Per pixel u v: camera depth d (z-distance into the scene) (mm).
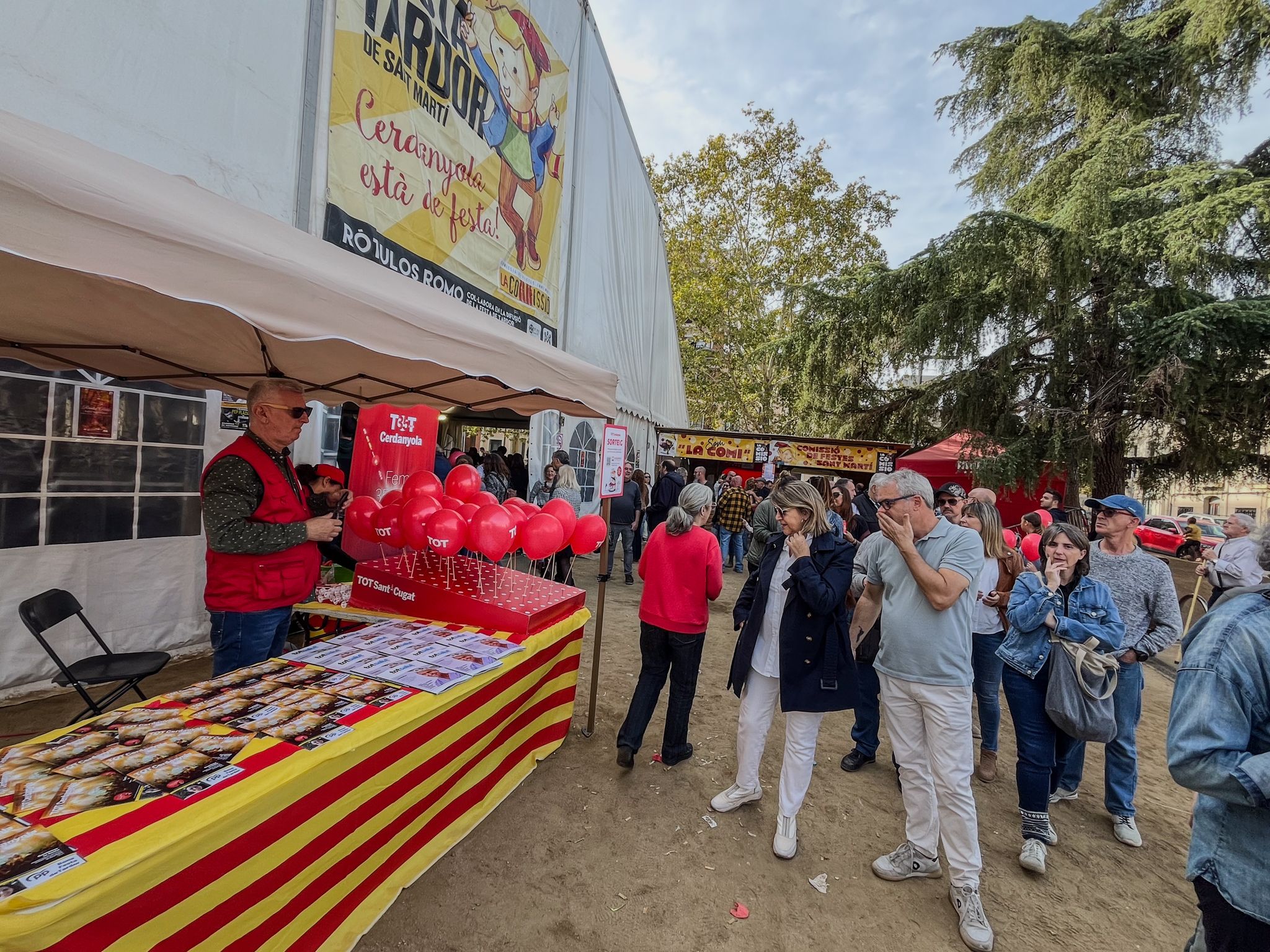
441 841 2373
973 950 2254
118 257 1288
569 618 3234
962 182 16125
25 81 2768
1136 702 3035
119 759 1479
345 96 4738
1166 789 3732
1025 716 2756
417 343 2117
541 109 8117
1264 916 1257
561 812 2900
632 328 13086
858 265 24609
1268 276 11023
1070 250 10992
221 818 1304
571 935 2180
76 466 3607
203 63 3594
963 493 4641
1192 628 1430
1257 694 1268
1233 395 10109
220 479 2312
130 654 2965
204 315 2332
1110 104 12945
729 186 24953
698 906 2385
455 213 6285
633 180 12695
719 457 14383
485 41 6680
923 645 2385
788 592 2662
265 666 2188
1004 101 14859
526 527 3143
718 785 3279
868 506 5496
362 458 4078
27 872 1063
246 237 1713
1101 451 11281
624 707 4211
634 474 9945
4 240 1112
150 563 3957
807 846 2826
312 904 1677
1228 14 11445
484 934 2146
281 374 3232
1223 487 11625
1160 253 10633
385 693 2002
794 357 16234
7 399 3320
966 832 2338
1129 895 2656
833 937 2281
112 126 3127
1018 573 3480
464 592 2910
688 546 3254
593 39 9883
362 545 3977
